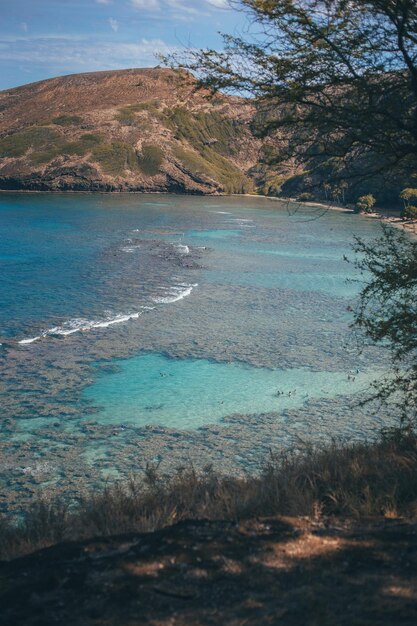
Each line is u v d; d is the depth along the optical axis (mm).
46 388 29203
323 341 38250
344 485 7918
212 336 38812
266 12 9062
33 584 4801
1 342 35781
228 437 24719
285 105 9938
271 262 70938
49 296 48812
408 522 6273
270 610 4324
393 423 26062
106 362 33312
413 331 10820
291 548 5418
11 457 22438
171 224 114000
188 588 4648
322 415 27078
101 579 4832
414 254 10969
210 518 7031
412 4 8695
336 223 123562
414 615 4234
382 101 9586
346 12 9195
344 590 4621
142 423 25906
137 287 53562
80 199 181000
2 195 191500
